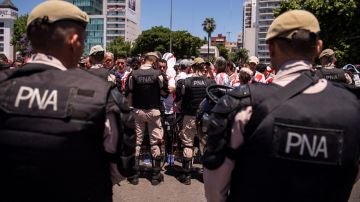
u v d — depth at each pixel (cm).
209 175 201
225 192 206
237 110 188
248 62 822
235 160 196
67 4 196
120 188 605
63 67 197
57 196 179
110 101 190
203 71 661
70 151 177
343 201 192
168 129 732
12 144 178
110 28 18600
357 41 3116
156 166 630
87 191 184
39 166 176
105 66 776
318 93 189
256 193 186
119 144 194
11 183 180
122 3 18500
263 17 17775
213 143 193
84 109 181
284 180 182
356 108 190
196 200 557
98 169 189
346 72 657
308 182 181
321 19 3148
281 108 183
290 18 194
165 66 802
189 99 625
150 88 614
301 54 194
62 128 177
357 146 187
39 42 193
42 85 185
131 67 943
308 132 179
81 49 201
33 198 179
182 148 689
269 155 181
